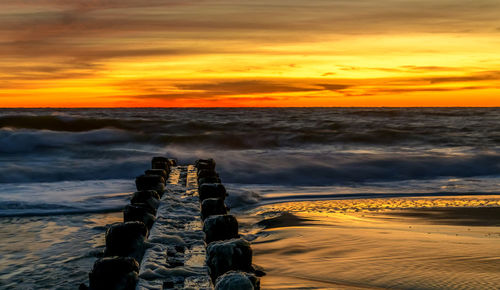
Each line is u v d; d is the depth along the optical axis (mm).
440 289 4855
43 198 11562
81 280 5824
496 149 23750
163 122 31812
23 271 6145
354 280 5223
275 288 4969
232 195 11953
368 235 7473
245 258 3920
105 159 19375
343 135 28609
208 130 30797
